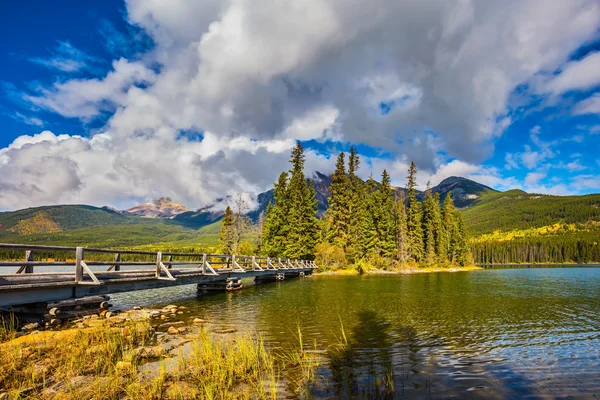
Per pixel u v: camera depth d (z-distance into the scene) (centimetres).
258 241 6975
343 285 3047
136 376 677
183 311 1535
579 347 991
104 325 1068
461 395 644
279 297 2102
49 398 562
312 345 974
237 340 989
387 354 897
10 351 743
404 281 3622
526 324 1307
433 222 7512
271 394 630
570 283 3425
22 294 1006
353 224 5916
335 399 614
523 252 14838
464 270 7262
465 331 1176
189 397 602
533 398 637
